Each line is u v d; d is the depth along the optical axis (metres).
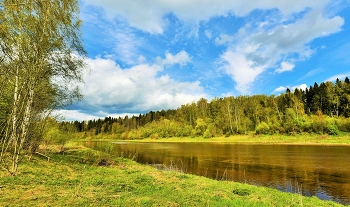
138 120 159.25
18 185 9.81
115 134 139.25
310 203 10.91
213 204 9.17
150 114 156.12
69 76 15.85
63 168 16.09
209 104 117.81
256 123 84.56
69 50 15.05
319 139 55.78
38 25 12.13
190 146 60.00
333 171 21.02
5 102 11.93
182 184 13.39
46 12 12.52
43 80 13.70
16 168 11.71
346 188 15.53
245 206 9.22
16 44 10.76
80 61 16.14
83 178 13.09
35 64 11.79
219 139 79.75
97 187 10.89
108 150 29.91
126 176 15.22
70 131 27.92
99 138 139.75
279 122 74.00
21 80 11.01
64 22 13.99
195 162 29.17
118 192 10.20
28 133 13.81
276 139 63.12
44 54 12.49
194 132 95.50
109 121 165.00
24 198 8.11
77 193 9.04
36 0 12.15
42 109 14.97
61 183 11.12
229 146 55.22
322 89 90.38
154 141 97.06
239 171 22.34
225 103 100.06
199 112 115.56
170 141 93.44
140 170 19.38
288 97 90.19
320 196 13.97
